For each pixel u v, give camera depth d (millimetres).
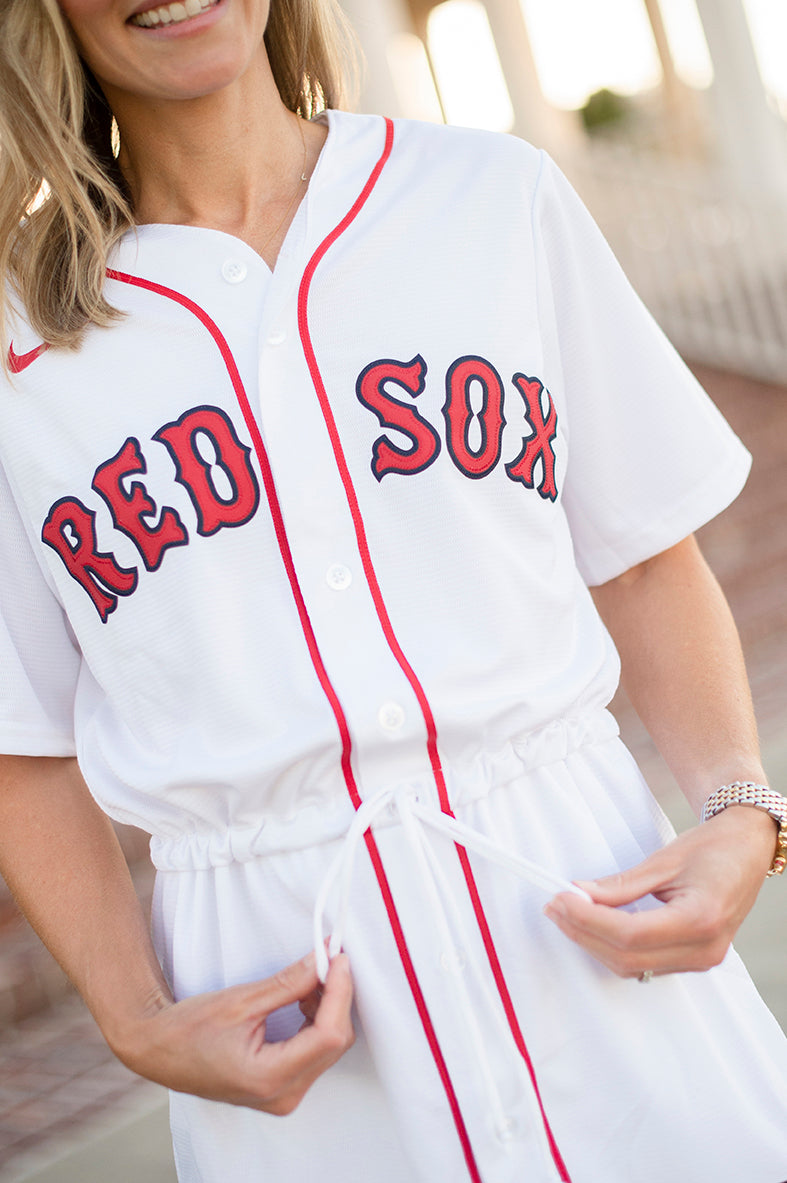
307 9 1393
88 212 1189
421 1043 1117
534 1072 1125
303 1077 1068
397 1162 1144
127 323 1193
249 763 1134
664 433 1354
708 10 9984
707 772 1273
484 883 1144
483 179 1250
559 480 1268
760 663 5688
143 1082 3328
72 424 1194
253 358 1172
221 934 1180
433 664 1140
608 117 12117
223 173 1248
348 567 1148
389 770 1144
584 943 1082
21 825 1315
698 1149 1134
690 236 8547
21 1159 3002
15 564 1291
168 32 1131
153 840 1267
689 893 1099
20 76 1179
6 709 1290
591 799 1220
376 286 1185
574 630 1256
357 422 1159
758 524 6793
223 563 1153
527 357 1222
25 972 3938
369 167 1257
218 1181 1183
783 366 8047
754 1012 1264
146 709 1207
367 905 1134
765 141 9945
